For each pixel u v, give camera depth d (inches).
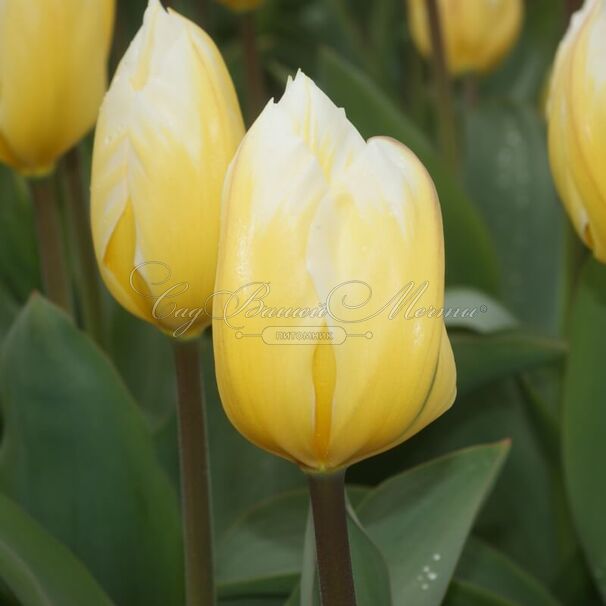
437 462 22.5
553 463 29.0
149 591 24.1
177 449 26.8
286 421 17.4
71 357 23.4
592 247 20.8
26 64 22.4
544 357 25.5
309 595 20.0
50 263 25.9
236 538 25.0
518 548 29.5
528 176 37.0
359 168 17.0
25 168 24.4
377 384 17.2
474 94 41.8
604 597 25.5
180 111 19.1
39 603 21.1
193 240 19.3
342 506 18.1
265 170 17.0
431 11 35.8
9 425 23.9
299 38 49.6
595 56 19.7
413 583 21.7
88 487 23.8
